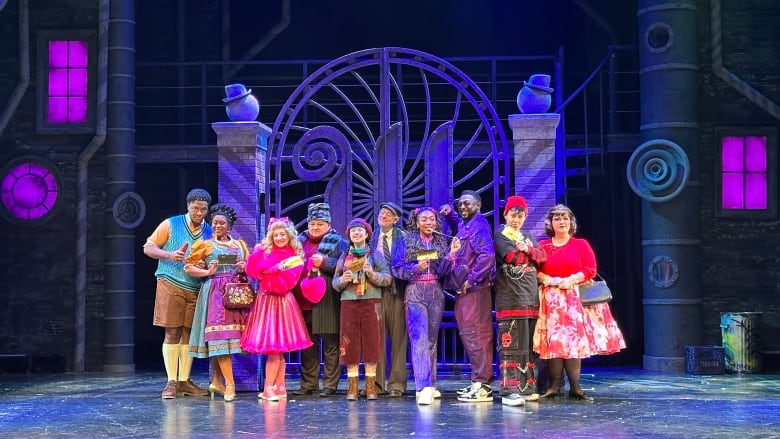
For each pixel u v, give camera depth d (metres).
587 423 5.96
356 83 15.46
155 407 7.04
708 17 11.12
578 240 7.25
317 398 7.55
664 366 10.66
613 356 12.56
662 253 10.74
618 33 13.98
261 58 15.49
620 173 14.20
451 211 7.85
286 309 7.35
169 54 14.38
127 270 11.78
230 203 8.62
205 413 6.62
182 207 14.60
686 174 10.59
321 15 15.59
